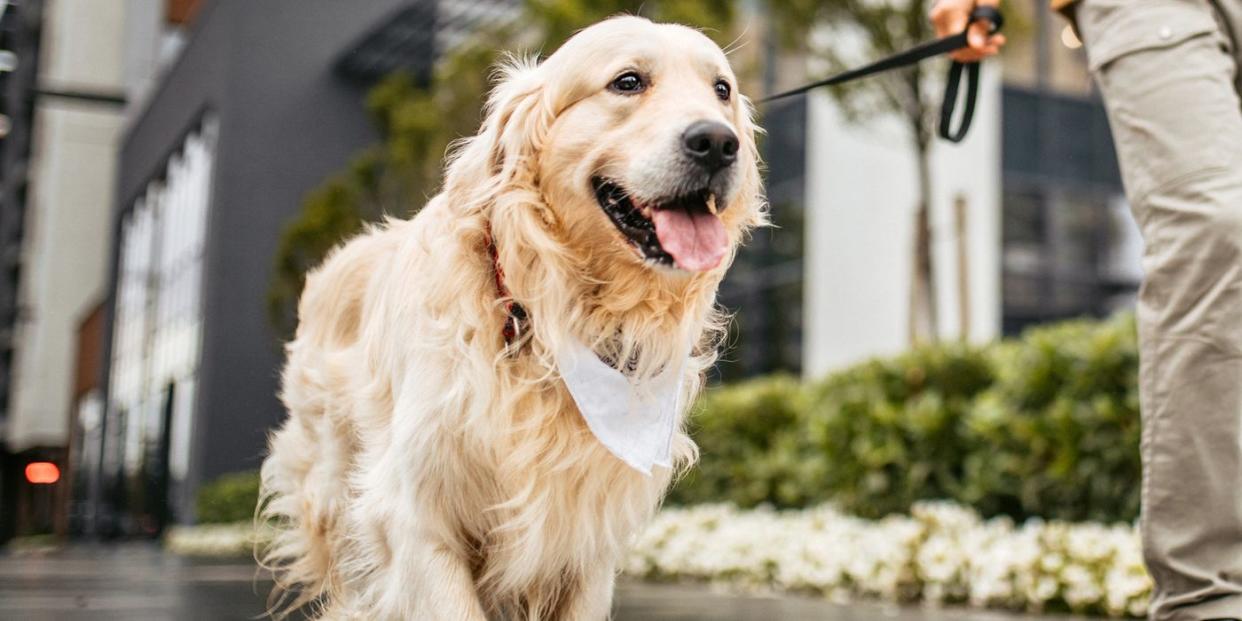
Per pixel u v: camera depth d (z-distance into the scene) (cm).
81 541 2636
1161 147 232
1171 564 228
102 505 2689
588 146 242
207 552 1555
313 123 2044
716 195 240
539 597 260
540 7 1093
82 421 3000
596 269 248
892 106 948
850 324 1382
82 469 2950
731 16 1133
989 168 1461
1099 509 532
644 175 235
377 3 2081
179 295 2252
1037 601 504
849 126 1130
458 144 271
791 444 769
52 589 680
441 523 240
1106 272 1548
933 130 966
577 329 246
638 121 241
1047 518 568
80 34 2930
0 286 3506
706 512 786
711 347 281
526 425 237
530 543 239
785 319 1439
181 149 2345
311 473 322
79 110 3170
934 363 653
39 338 3139
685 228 238
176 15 2884
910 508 639
